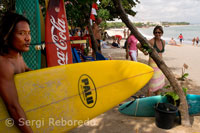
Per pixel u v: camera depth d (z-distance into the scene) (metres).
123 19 2.64
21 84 1.54
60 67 1.89
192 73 6.55
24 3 2.90
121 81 2.37
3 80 1.15
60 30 3.07
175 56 10.68
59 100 1.82
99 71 2.22
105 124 2.83
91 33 4.71
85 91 2.05
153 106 3.02
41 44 2.85
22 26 1.29
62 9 3.08
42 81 1.70
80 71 2.06
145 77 2.55
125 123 2.86
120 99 2.34
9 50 1.34
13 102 1.19
